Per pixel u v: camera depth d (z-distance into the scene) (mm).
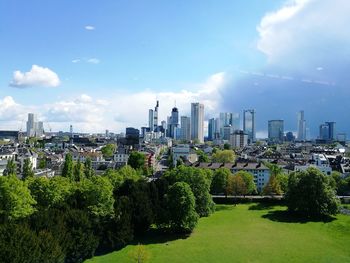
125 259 129000
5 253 96625
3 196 126188
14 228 104062
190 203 160000
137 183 171750
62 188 153375
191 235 160625
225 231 168000
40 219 117062
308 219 192625
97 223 136500
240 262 130125
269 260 132625
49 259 106125
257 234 164125
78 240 123125
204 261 129875
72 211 128875
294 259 134250
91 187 144250
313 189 197250
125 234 141125
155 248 142500
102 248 138500
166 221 161000
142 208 154750
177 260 130125
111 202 145250
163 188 185875
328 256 137750
